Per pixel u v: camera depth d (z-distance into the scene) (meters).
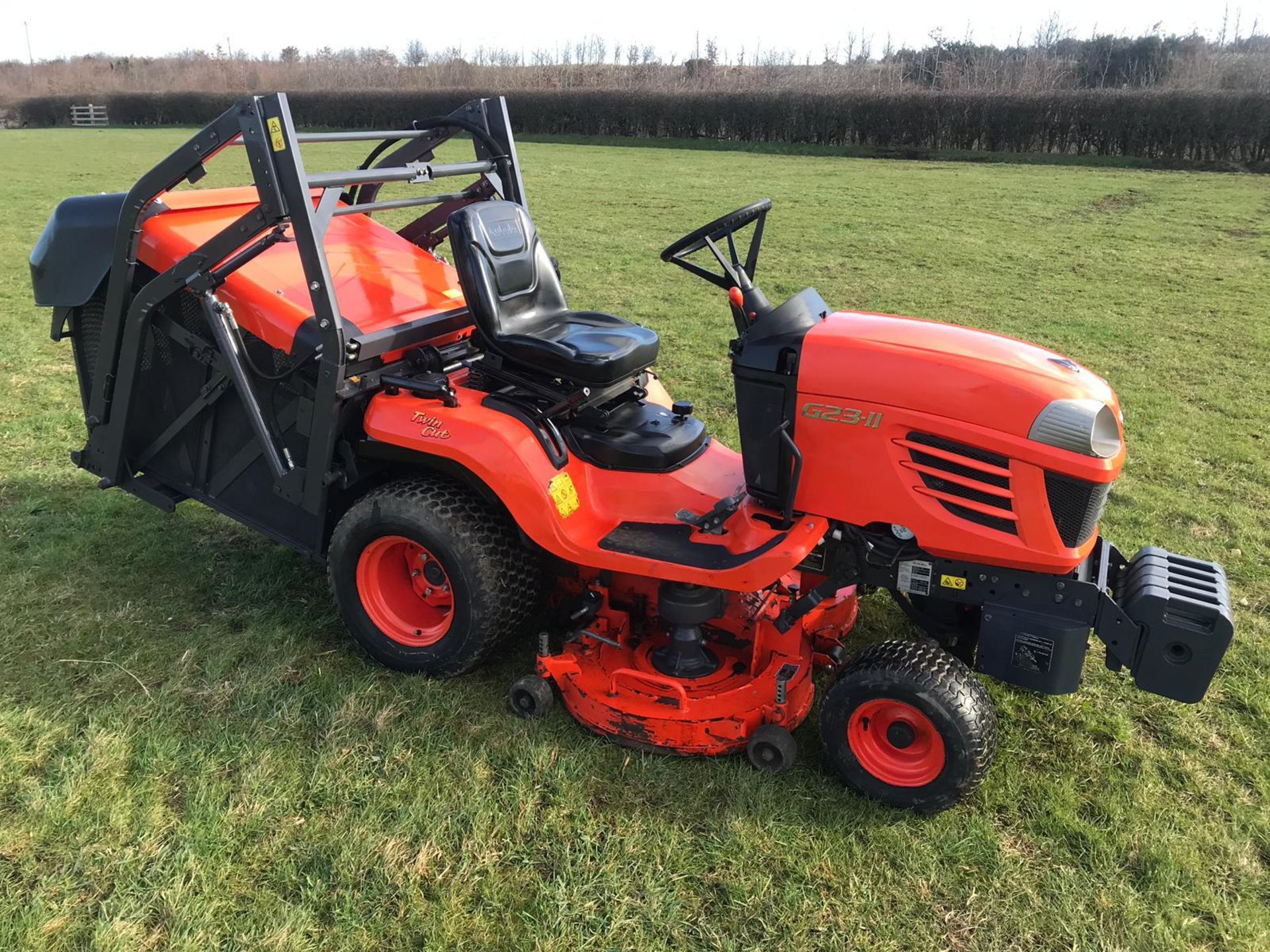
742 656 3.21
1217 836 2.68
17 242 11.73
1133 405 6.42
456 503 3.09
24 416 5.66
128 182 18.03
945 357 2.61
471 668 3.24
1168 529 4.60
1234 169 21.03
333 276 3.52
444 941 2.26
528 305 3.49
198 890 2.38
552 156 24.58
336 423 3.19
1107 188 17.88
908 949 2.29
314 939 2.27
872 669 2.69
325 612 3.70
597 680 3.08
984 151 24.81
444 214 4.11
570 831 2.62
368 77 44.78
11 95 47.97
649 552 2.92
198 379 3.54
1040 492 2.51
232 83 46.88
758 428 2.81
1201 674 2.52
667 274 10.52
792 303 2.85
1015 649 2.67
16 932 2.24
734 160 23.62
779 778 2.85
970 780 2.62
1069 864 2.57
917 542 2.72
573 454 3.20
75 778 2.73
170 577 3.91
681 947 2.27
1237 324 8.64
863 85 31.28
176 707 3.06
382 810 2.67
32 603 3.66
